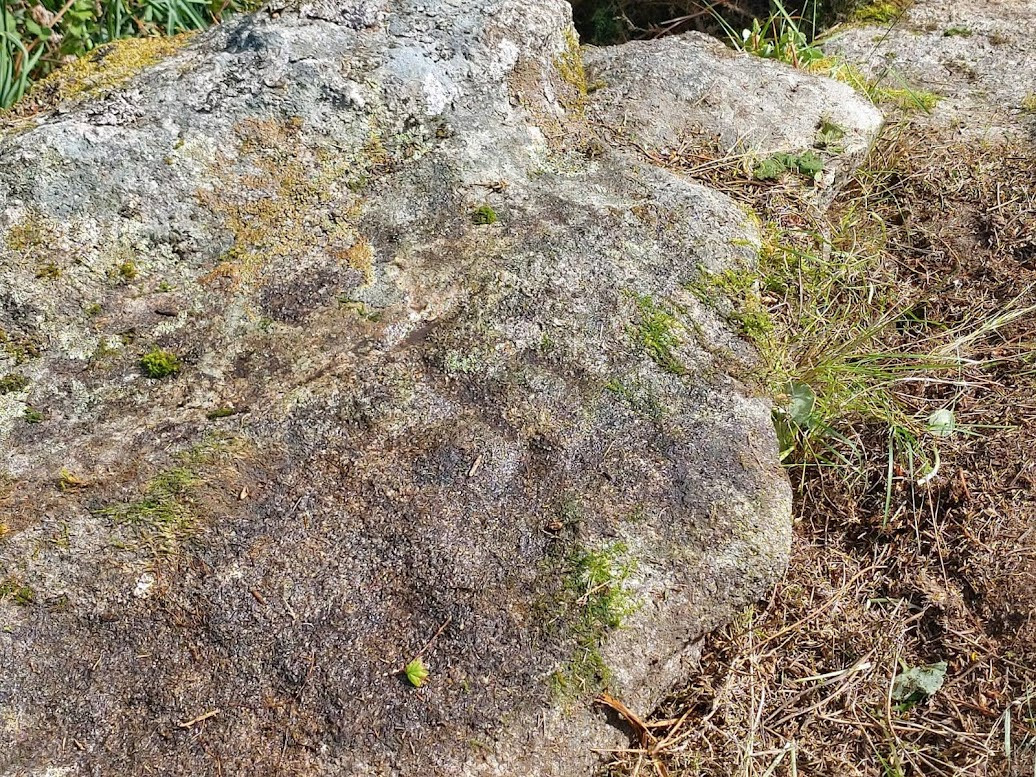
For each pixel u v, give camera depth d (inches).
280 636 59.9
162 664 58.3
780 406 82.1
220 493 65.2
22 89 109.6
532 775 58.5
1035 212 111.0
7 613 58.4
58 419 69.8
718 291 84.6
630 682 62.8
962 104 134.4
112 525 62.7
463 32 98.3
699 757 65.1
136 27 124.3
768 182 109.9
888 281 104.6
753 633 73.5
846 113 119.4
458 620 61.8
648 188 94.3
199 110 84.4
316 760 56.4
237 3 133.7
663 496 69.6
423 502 66.4
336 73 89.2
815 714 69.7
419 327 77.5
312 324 77.4
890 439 84.1
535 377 74.5
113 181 79.0
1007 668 71.2
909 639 74.7
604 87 119.0
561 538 66.3
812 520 83.9
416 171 89.4
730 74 122.4
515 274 81.1
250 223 83.2
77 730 55.7
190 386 72.8
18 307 73.9
